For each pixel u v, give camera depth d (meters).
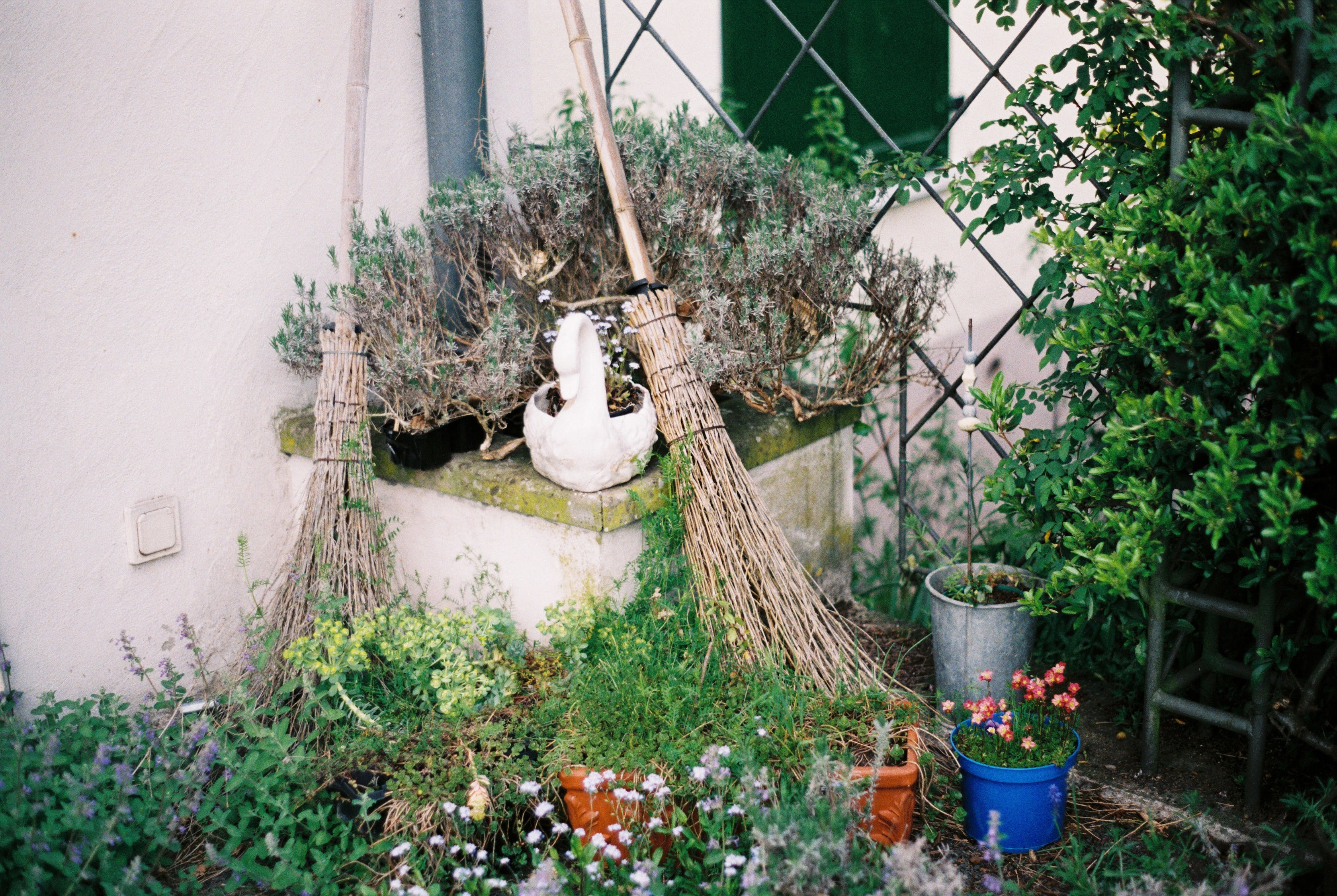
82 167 3.04
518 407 3.69
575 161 3.55
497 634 3.12
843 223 3.43
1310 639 2.71
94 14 3.00
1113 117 2.93
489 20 3.90
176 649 3.45
